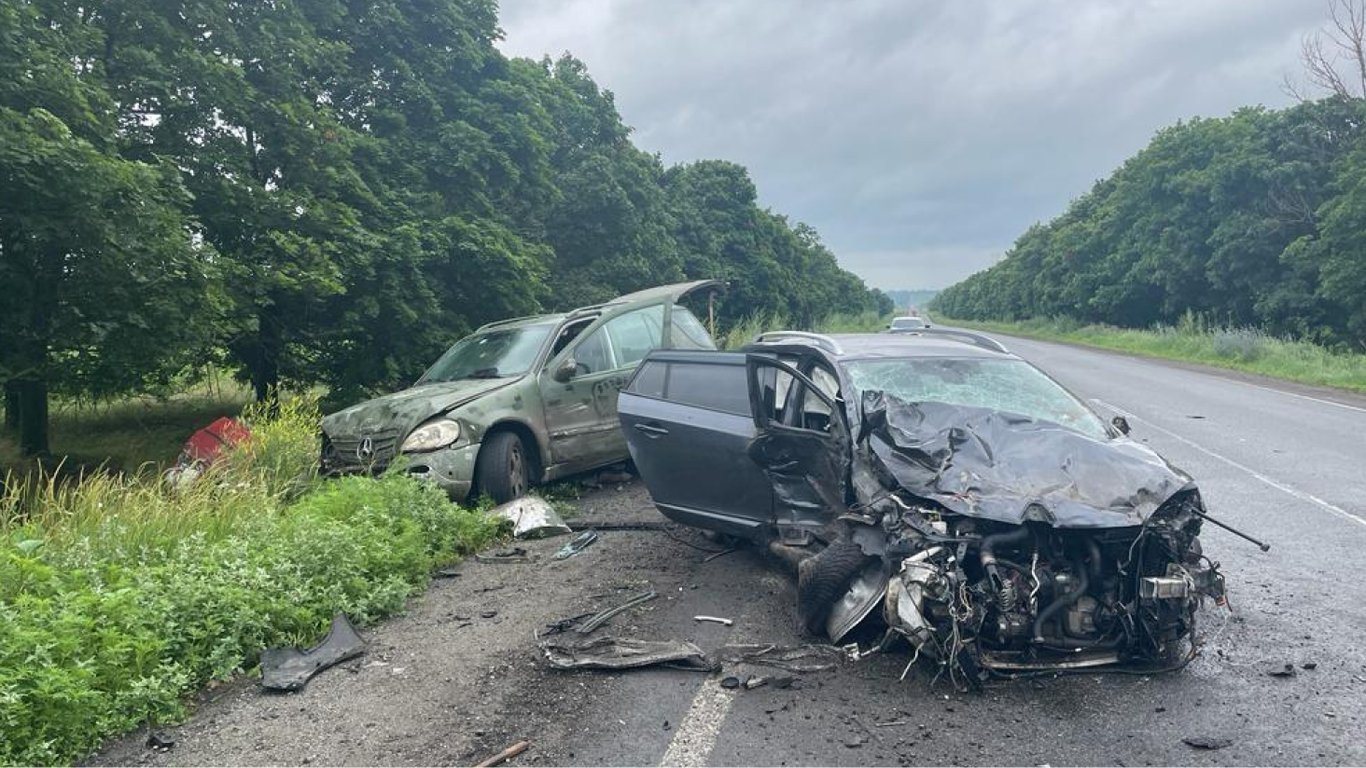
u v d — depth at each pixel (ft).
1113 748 12.34
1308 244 100.58
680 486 22.21
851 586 15.93
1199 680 14.57
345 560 19.10
